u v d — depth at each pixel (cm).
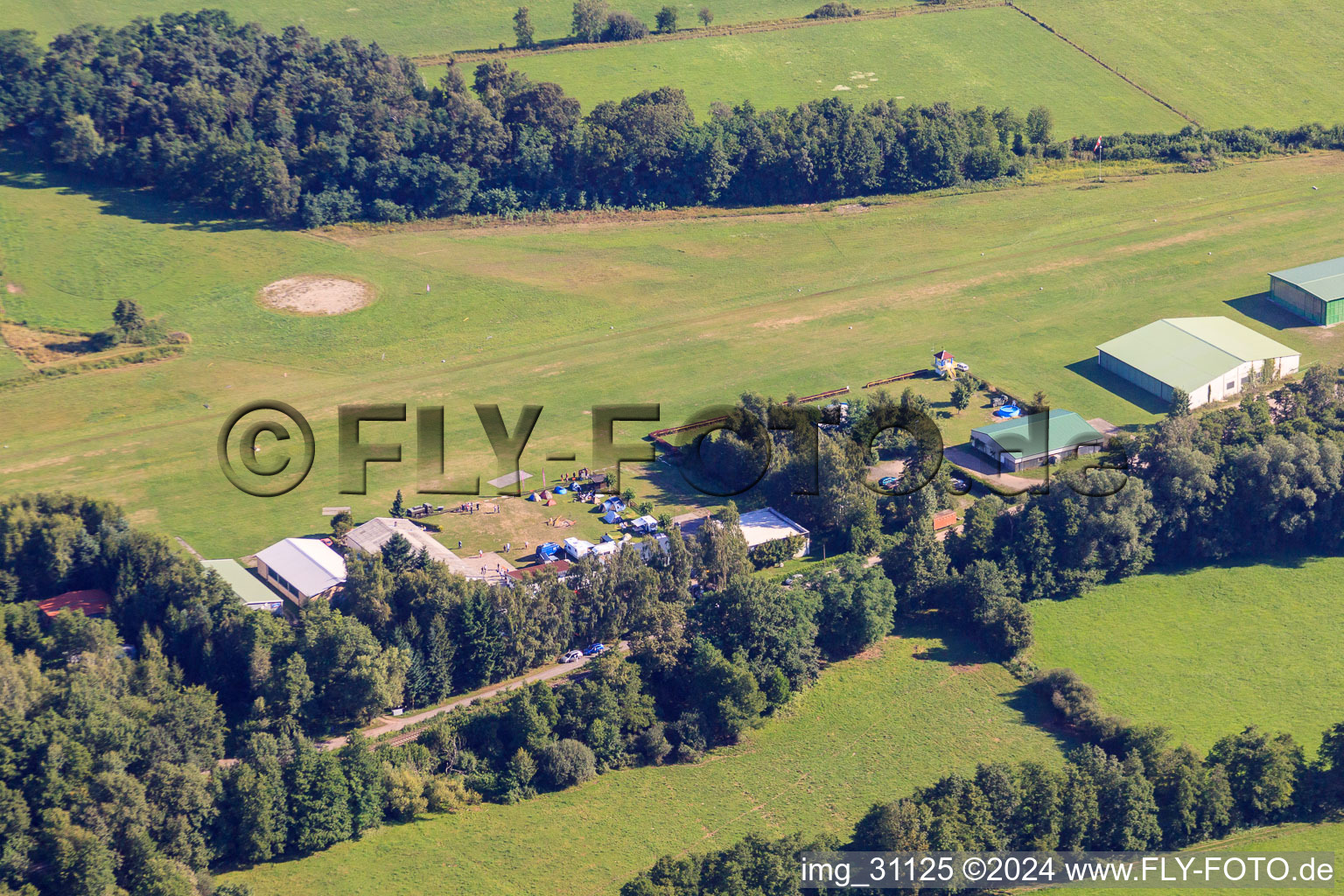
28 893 17012
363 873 18200
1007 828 18075
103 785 18125
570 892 17862
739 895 16700
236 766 18950
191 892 17375
